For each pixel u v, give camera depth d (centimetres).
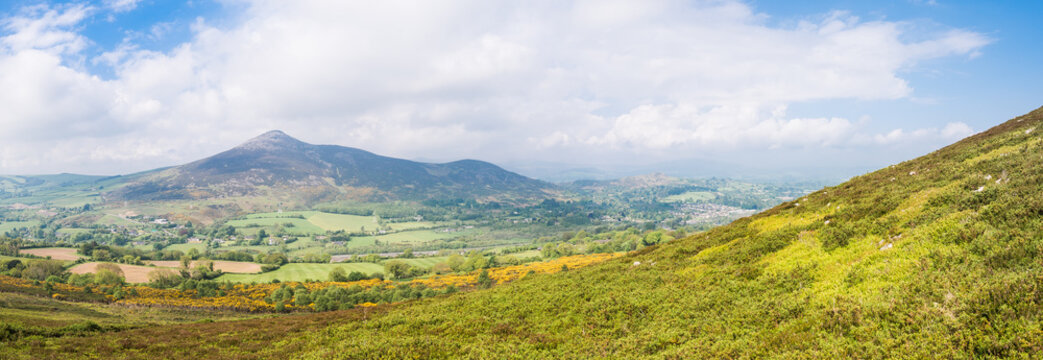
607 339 1858
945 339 1045
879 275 1623
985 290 1163
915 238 1852
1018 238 1407
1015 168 2273
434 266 16738
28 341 2800
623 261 3700
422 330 2470
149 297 10362
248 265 17988
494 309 2703
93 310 8088
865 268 1741
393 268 14850
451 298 3344
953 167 2925
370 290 10962
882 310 1290
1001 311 1062
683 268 2823
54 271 13462
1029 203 1631
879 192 3014
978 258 1423
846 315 1327
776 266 2245
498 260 17912
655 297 2245
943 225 1841
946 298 1212
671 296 2202
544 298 2711
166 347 2714
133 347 2730
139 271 15612
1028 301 1055
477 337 2161
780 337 1348
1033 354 901
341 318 3331
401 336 2375
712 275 2425
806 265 2069
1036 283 1092
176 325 3978
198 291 11325
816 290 1739
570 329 2084
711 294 2069
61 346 2684
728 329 1603
